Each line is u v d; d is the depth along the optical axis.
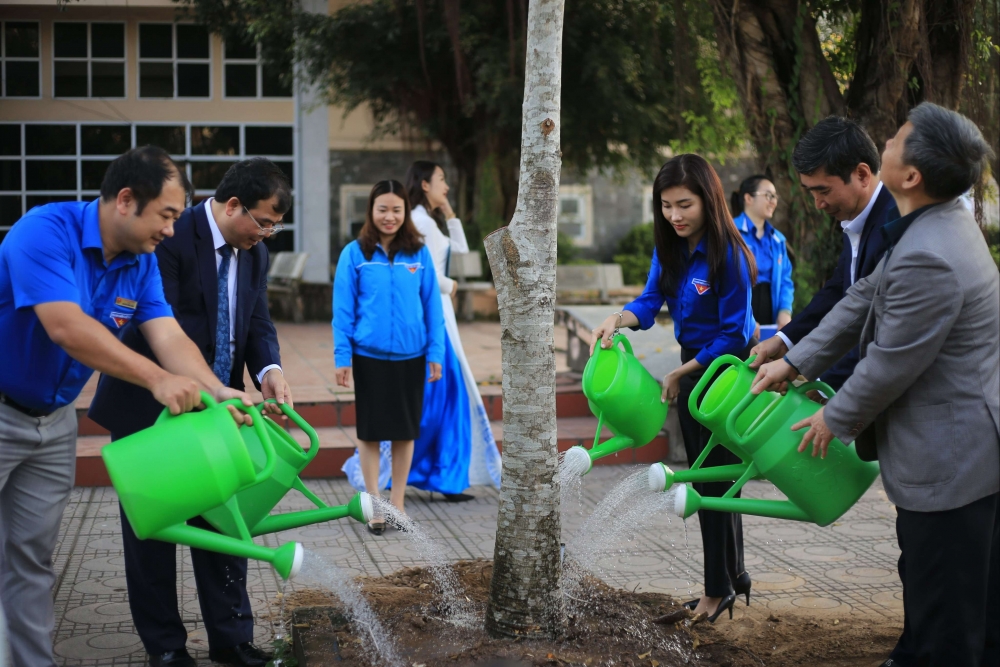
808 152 2.77
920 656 2.48
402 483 4.59
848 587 3.71
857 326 2.60
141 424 2.77
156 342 2.63
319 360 7.85
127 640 3.11
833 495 2.54
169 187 2.36
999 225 5.71
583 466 2.85
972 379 2.36
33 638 2.62
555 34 2.64
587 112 11.48
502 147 12.17
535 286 2.65
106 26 12.73
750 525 4.59
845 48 6.45
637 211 16.61
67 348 2.26
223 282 2.95
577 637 2.71
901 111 5.75
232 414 2.35
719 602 3.25
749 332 3.18
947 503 2.37
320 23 11.16
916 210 2.40
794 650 3.05
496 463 5.16
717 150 8.12
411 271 4.43
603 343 3.03
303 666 2.63
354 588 2.82
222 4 11.16
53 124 12.71
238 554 2.19
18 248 2.31
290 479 2.56
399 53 11.31
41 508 2.60
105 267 2.45
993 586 2.70
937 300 2.29
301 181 13.60
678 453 5.86
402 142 13.43
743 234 5.16
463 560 3.55
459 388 4.97
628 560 4.06
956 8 5.55
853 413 2.39
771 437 2.54
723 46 6.07
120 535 4.27
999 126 5.64
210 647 2.93
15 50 12.52
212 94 13.18
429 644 2.67
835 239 5.95
